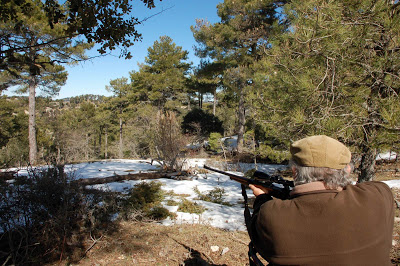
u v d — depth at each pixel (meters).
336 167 1.25
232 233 5.20
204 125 27.98
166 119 13.18
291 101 5.03
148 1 3.80
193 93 42.28
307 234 1.16
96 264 3.77
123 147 36.19
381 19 4.75
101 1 3.35
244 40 19.75
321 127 4.29
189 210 6.63
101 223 4.83
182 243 4.53
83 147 29.66
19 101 36.38
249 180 1.82
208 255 4.11
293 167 1.36
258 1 17.39
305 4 4.72
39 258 3.76
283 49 5.13
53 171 4.50
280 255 1.19
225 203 7.82
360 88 4.78
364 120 4.49
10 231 3.65
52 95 23.64
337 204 1.17
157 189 6.48
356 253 1.11
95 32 3.55
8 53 3.21
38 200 3.97
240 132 22.77
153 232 4.96
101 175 11.90
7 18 3.42
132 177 10.52
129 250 4.18
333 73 4.43
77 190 4.50
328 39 4.63
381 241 1.16
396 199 7.09
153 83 34.44
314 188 1.26
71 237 4.18
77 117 49.28
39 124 42.62
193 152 22.30
